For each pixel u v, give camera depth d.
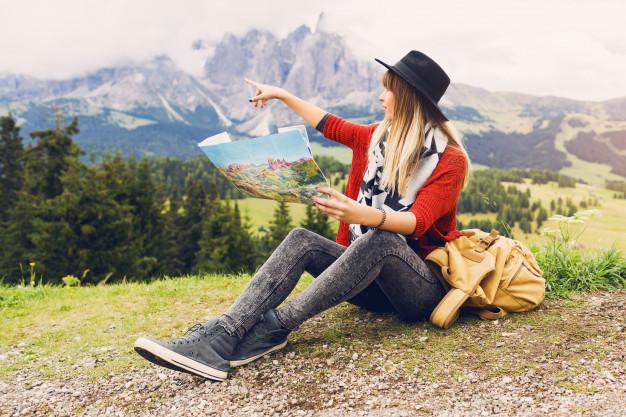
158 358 2.57
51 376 3.19
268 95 3.54
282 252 2.81
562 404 2.19
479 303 2.97
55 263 37.00
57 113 45.22
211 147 2.52
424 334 3.06
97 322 4.46
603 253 4.02
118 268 38.06
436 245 3.01
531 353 2.70
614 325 2.98
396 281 2.85
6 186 47.16
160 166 145.75
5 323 4.65
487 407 2.25
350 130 3.30
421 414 2.25
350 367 2.78
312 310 2.74
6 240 38.88
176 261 51.75
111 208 38.97
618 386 2.29
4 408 2.76
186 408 2.56
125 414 2.58
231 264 50.97
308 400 2.51
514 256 3.11
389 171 2.77
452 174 2.72
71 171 40.44
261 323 2.82
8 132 47.94
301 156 2.36
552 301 3.46
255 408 2.48
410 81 2.70
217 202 60.44
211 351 2.69
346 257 2.68
